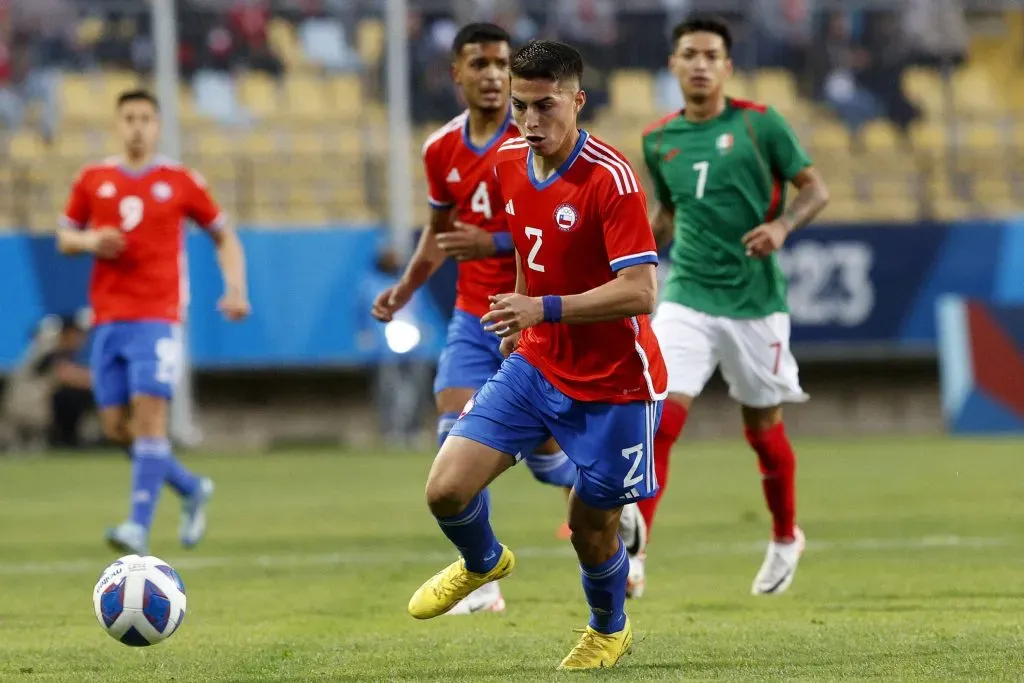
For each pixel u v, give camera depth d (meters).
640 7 75.44
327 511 42.22
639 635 20.77
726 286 26.67
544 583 27.25
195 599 25.94
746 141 26.45
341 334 63.81
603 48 75.44
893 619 22.02
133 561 18.98
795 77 76.62
